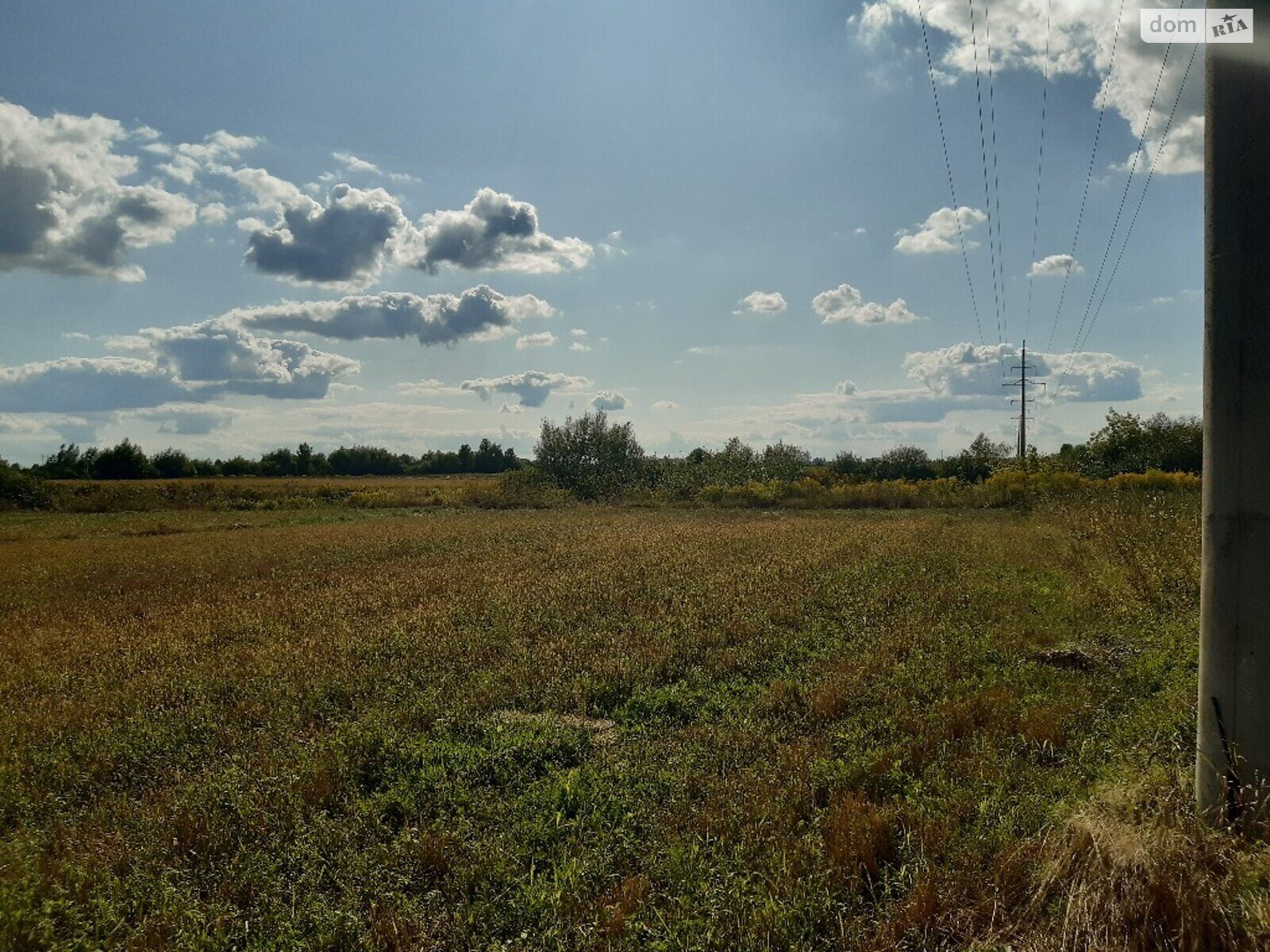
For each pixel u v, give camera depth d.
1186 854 3.97
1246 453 4.34
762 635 10.65
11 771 6.34
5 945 4.02
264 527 35.78
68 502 51.34
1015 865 4.37
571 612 12.41
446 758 6.44
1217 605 4.48
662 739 6.98
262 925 4.32
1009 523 28.17
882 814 5.06
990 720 6.93
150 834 5.22
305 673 9.13
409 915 4.32
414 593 15.08
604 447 53.22
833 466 64.62
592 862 4.79
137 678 9.24
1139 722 6.47
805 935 4.08
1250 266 4.29
